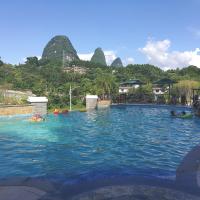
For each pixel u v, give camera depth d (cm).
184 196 636
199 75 8619
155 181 736
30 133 1742
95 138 1611
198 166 818
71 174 934
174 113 2778
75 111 3356
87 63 14088
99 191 673
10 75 6362
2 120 2284
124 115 2914
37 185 698
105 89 4697
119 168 1011
